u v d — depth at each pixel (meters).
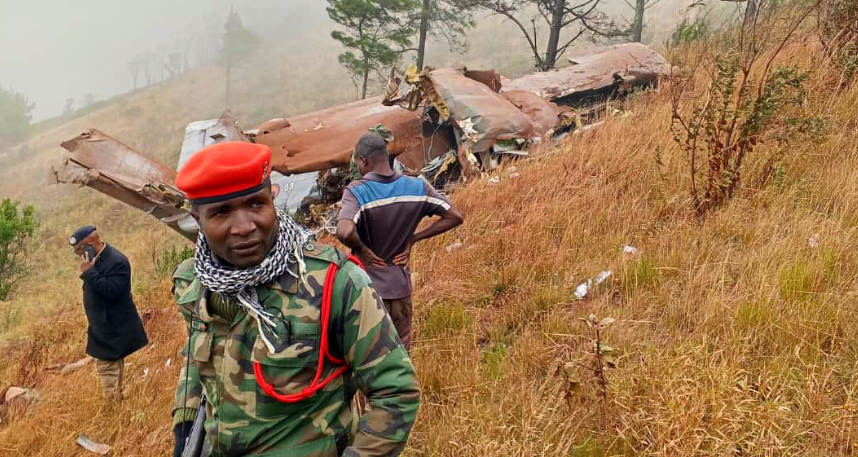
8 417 5.27
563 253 4.84
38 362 6.74
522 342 3.73
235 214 1.46
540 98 9.23
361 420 1.59
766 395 2.78
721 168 4.90
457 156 8.94
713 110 4.78
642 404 2.88
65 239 21.88
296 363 1.50
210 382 1.62
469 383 3.45
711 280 3.83
